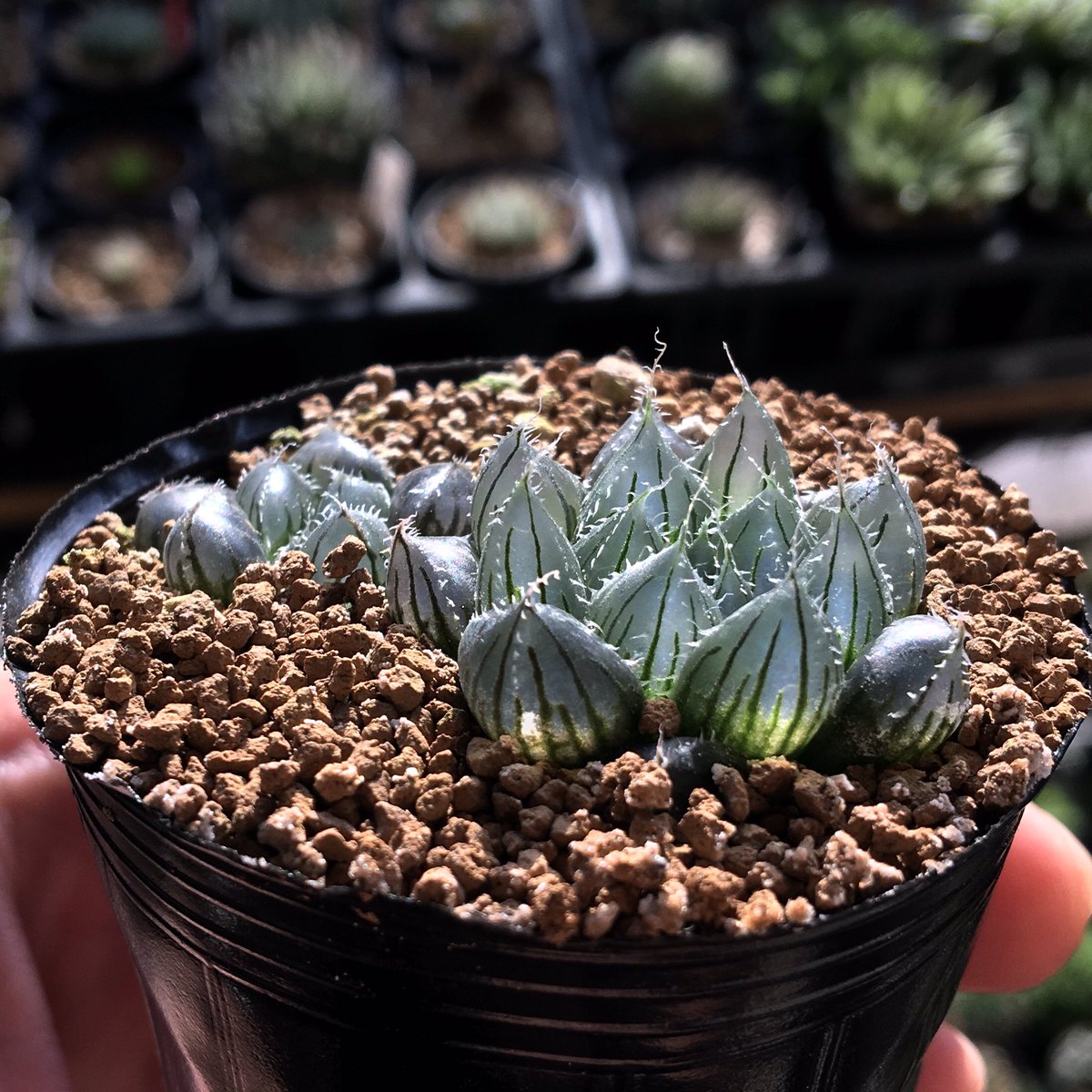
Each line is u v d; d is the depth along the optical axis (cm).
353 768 14
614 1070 13
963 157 39
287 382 38
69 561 17
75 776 14
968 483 18
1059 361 41
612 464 16
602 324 39
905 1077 16
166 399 38
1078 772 34
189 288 38
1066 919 19
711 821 13
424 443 18
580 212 41
